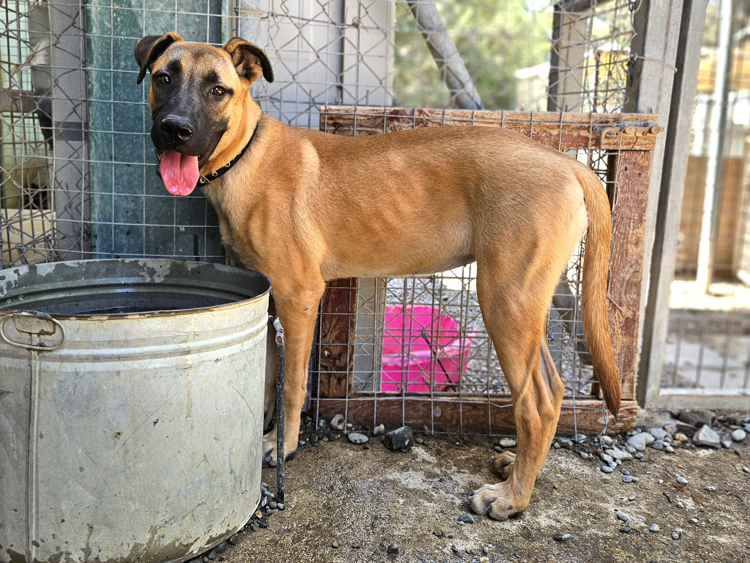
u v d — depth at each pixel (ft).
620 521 7.88
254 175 8.19
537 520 7.84
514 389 7.92
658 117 9.78
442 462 9.20
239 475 6.98
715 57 26.09
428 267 8.66
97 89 9.21
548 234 7.63
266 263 8.36
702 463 9.53
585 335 8.21
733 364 17.38
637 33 10.15
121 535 6.21
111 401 5.89
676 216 10.73
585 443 10.05
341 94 11.37
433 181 8.13
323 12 10.30
